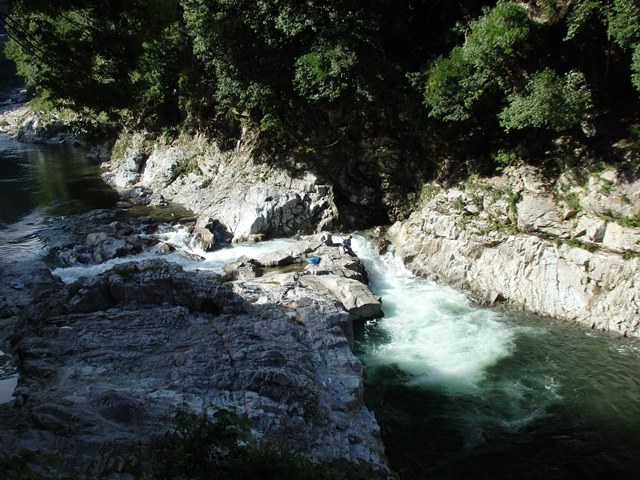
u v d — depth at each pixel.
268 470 9.80
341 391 18.02
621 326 23.06
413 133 33.31
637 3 21.66
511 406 18.92
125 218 37.91
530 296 25.77
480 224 28.55
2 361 19.53
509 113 25.67
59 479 10.80
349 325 22.34
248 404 15.50
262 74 32.47
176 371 17.11
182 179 44.00
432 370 21.09
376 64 29.69
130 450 12.42
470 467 16.33
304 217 35.94
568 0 26.09
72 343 19.25
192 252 32.75
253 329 20.30
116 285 22.31
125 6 16.36
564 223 25.89
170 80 43.88
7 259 30.08
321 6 30.06
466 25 30.97
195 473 9.68
